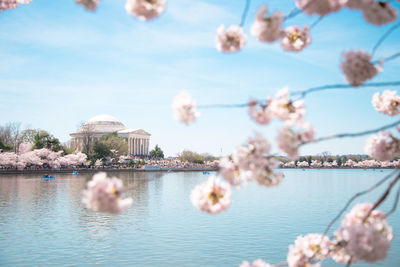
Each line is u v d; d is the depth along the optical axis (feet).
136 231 91.81
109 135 542.57
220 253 72.13
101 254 70.33
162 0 13.16
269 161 13.33
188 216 115.14
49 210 121.80
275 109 13.73
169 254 71.05
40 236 84.02
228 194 15.38
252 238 84.79
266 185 13.50
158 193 189.88
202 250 74.02
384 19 12.92
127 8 13.17
